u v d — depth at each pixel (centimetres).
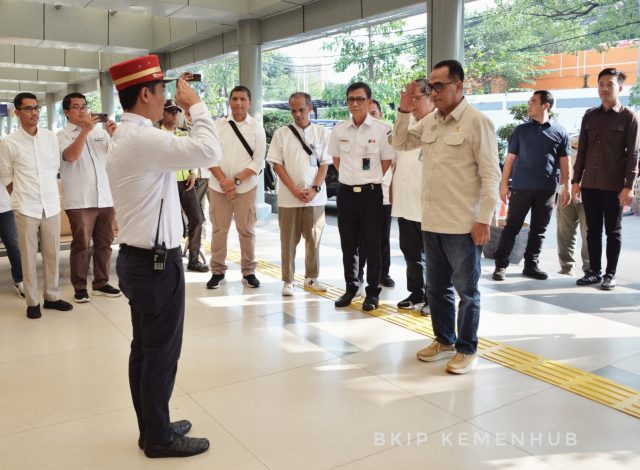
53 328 404
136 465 233
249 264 507
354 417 270
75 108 450
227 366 331
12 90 1856
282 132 465
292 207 466
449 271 330
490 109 1003
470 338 320
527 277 524
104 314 436
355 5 705
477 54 1016
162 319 230
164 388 235
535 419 266
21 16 923
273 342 369
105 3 737
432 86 302
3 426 265
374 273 429
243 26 857
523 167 500
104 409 282
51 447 247
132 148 216
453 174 307
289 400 288
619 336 371
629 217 859
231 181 480
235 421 267
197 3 764
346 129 420
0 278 555
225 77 1552
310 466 230
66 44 990
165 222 225
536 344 359
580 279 495
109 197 475
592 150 472
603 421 264
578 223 529
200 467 231
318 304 452
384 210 477
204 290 497
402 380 310
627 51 923
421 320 409
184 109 234
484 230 301
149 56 226
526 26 1009
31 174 419
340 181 430
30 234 421
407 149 355
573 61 981
